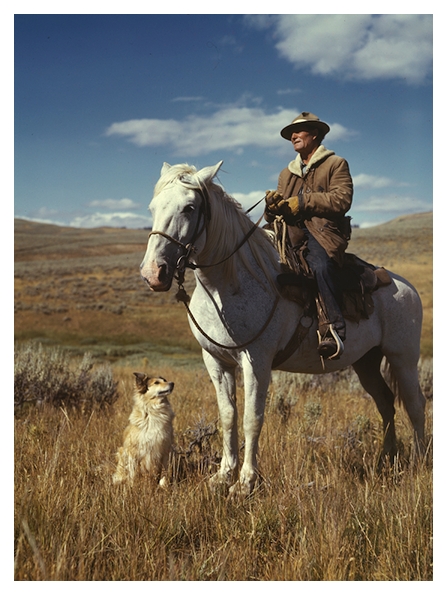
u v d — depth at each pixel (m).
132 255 111.62
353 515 3.89
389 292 5.38
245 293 4.46
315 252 4.79
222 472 4.58
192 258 4.32
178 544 3.71
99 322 45.19
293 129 5.16
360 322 5.13
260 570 3.45
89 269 85.00
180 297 4.18
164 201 4.01
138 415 5.04
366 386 5.92
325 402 8.82
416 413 5.59
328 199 4.69
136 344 36.19
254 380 4.46
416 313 5.53
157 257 3.87
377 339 5.35
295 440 5.54
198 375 12.54
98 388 8.29
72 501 3.89
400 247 88.62
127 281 72.88
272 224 5.12
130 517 3.77
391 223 141.25
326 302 4.62
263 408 4.50
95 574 3.18
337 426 6.59
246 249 4.59
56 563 3.14
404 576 3.31
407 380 5.55
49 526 3.47
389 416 5.84
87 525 3.58
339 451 5.30
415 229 110.00
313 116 5.05
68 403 8.04
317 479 4.51
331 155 4.99
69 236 157.75
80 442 5.51
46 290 65.00
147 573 3.29
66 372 8.66
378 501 4.14
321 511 3.76
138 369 16.48
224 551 3.39
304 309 4.69
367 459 5.46
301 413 7.54
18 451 5.21
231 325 4.43
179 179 4.11
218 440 5.80
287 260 4.76
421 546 3.55
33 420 6.73
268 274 4.58
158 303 56.56
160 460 5.00
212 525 3.84
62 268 86.50
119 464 4.98
